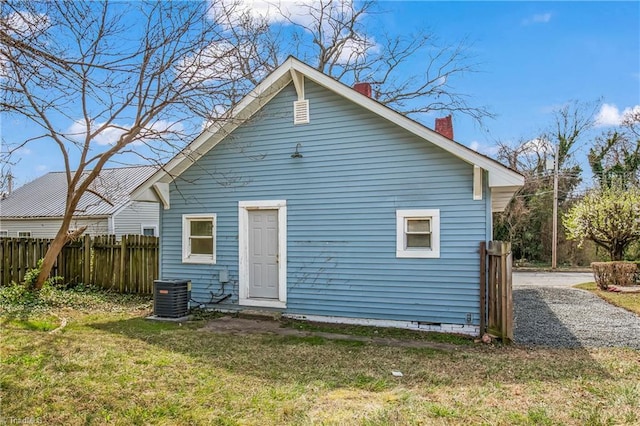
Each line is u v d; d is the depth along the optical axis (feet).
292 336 23.27
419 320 25.35
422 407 13.23
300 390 14.71
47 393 14.05
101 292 37.24
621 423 12.11
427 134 24.22
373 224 26.58
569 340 23.26
